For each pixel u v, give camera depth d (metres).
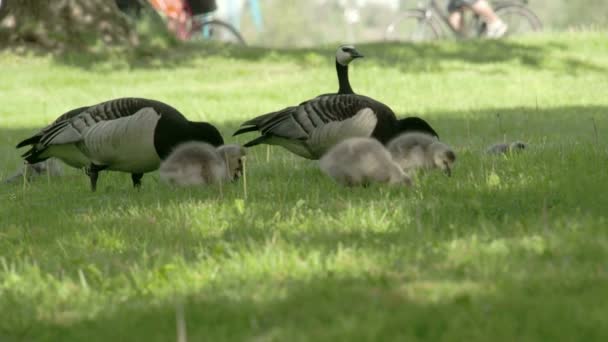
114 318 6.38
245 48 37.28
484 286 6.47
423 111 24.11
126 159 11.51
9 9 35.38
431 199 10.31
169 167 11.48
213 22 43.44
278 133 12.52
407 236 8.32
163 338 5.84
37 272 7.72
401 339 5.45
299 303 6.36
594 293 6.12
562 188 10.20
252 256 7.69
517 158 13.09
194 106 26.30
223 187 11.73
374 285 6.70
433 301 6.17
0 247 9.24
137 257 8.31
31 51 34.53
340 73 16.00
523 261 7.07
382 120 12.15
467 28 41.31
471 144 16.84
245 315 6.18
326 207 10.14
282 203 10.55
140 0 38.00
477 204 9.48
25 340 6.19
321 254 7.72
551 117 21.86
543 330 5.46
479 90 28.33
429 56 34.62
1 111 26.44
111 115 11.34
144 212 10.52
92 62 34.00
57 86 30.69
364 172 11.16
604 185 10.22
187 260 8.01
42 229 9.94
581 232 7.88
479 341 5.36
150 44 36.31
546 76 30.80
